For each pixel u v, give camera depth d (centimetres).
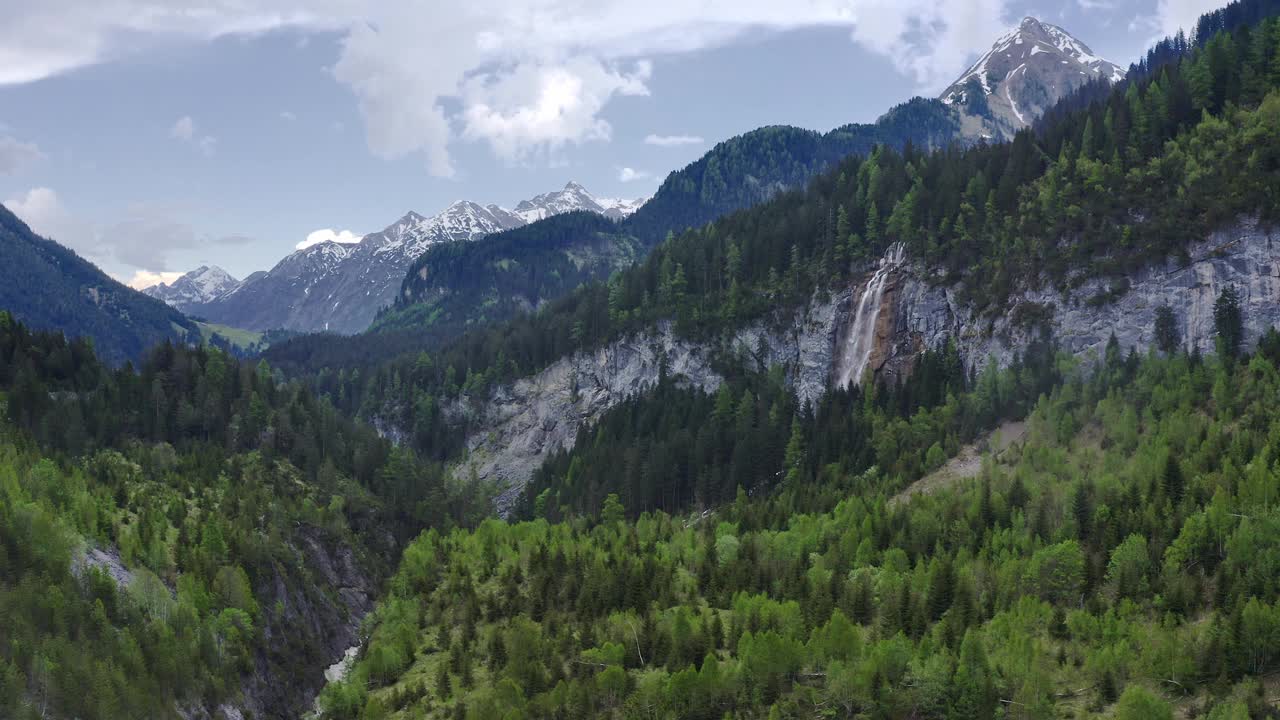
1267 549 15588
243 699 17500
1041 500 19525
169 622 17450
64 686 14562
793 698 15338
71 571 17062
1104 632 15000
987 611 16762
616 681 16025
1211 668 13938
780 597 18462
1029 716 13962
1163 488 18375
